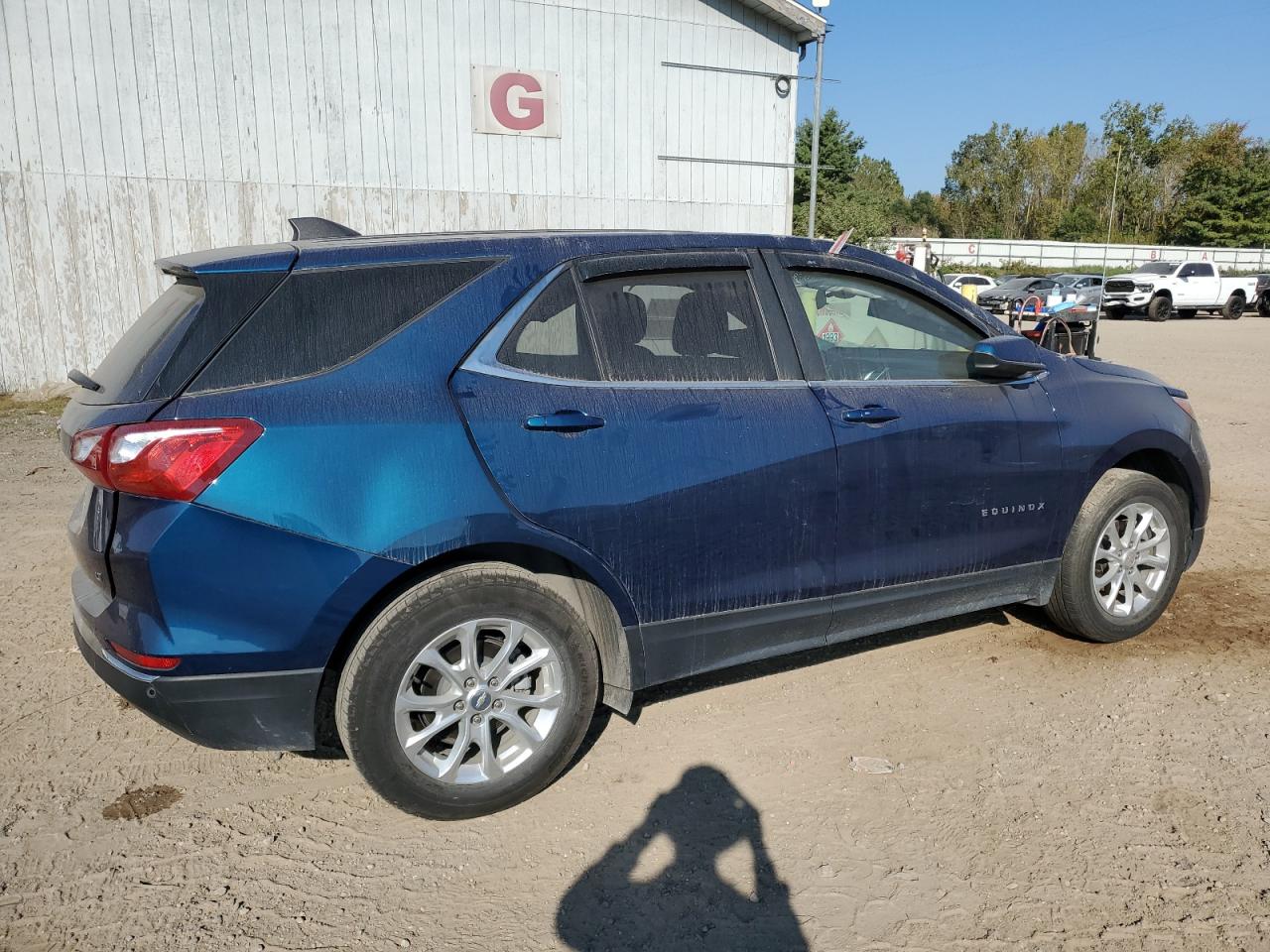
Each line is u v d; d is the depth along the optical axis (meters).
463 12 12.91
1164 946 2.33
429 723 2.77
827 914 2.47
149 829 2.85
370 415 2.63
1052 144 74.00
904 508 3.44
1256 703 3.59
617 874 2.65
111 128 11.53
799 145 51.78
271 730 2.61
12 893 2.55
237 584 2.47
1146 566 4.15
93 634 2.70
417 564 2.63
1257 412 10.70
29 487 7.19
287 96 12.23
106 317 11.91
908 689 3.74
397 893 2.57
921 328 3.68
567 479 2.82
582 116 13.84
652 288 3.15
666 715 3.55
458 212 13.36
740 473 3.09
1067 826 2.83
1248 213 61.12
